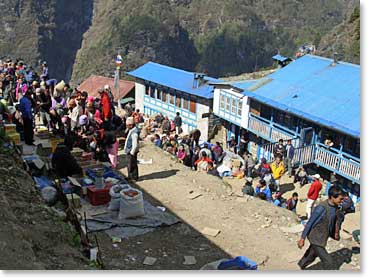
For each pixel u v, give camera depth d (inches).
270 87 1031.0
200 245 390.3
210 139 1248.2
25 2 5004.9
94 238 380.5
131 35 4301.2
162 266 352.8
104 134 540.4
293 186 828.6
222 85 1158.3
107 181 460.4
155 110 1446.9
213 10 4783.5
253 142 1127.0
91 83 1766.7
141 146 657.0
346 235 427.2
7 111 566.3
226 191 517.0
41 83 647.8
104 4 5265.8
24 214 325.1
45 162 483.2
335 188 323.3
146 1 4655.5
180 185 517.7
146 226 406.3
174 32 4480.8
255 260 371.2
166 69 1473.9
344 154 853.2
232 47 4552.2
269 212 463.5
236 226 429.4
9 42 4872.0
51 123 569.0
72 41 5211.6
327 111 885.8
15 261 253.3
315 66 1056.8
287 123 992.2
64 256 295.7
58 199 395.2
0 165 392.5
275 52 4640.8
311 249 343.9
